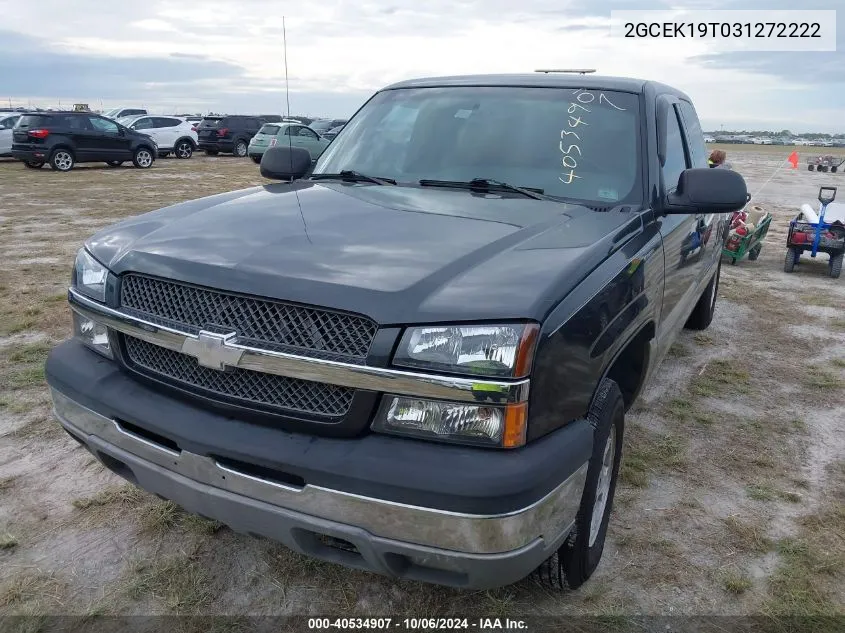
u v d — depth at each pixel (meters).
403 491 1.92
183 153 28.92
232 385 2.20
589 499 2.43
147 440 2.33
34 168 22.00
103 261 2.61
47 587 2.63
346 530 1.99
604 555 2.94
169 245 2.49
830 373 5.27
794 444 4.07
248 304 2.15
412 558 2.00
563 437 2.12
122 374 2.50
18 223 11.12
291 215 2.75
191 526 3.02
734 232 9.13
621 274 2.53
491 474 1.90
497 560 1.93
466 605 2.60
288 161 3.80
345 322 2.03
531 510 1.95
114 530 2.99
